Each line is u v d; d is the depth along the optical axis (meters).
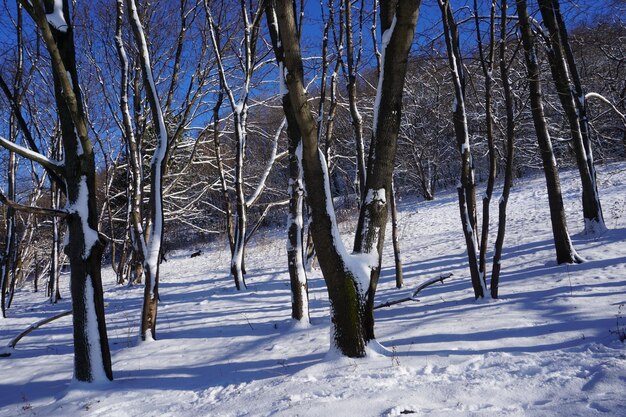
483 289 7.77
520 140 26.19
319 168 5.04
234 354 6.69
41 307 15.50
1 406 5.62
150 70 8.52
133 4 8.32
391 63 5.10
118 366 6.69
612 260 9.29
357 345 5.14
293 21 4.63
